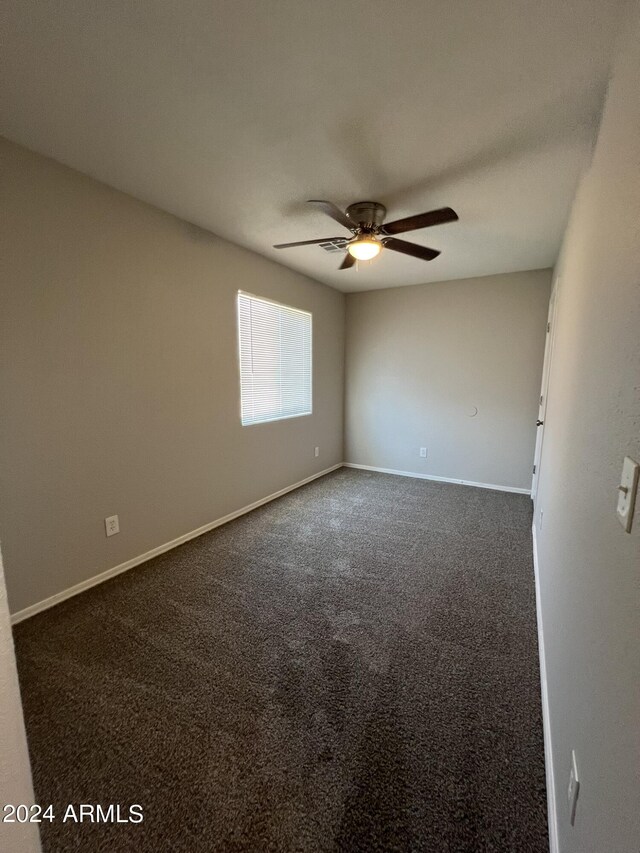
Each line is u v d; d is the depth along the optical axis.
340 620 1.98
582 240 1.64
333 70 1.33
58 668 1.64
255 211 2.51
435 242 3.01
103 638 1.83
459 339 4.32
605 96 1.36
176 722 1.39
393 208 2.40
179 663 1.68
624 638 0.61
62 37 1.21
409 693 1.53
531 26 1.14
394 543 2.90
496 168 1.93
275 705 1.47
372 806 1.12
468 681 1.59
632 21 0.95
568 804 0.89
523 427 4.11
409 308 4.57
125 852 1.02
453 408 4.45
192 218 2.64
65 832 1.06
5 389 1.84
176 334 2.70
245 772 1.22
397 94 1.44
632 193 0.80
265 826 1.08
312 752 1.28
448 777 1.21
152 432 2.59
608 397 0.89
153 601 2.14
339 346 4.94
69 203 2.02
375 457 5.05
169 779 1.20
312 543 2.89
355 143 1.75
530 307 3.94
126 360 2.38
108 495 2.34
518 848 1.03
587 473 1.07
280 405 3.94
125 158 1.91
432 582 2.36
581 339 1.41
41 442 2.00
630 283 0.77
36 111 1.57
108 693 1.52
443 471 4.60
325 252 3.32
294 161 1.91
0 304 1.80
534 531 2.98
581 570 1.03
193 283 2.79
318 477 4.72
